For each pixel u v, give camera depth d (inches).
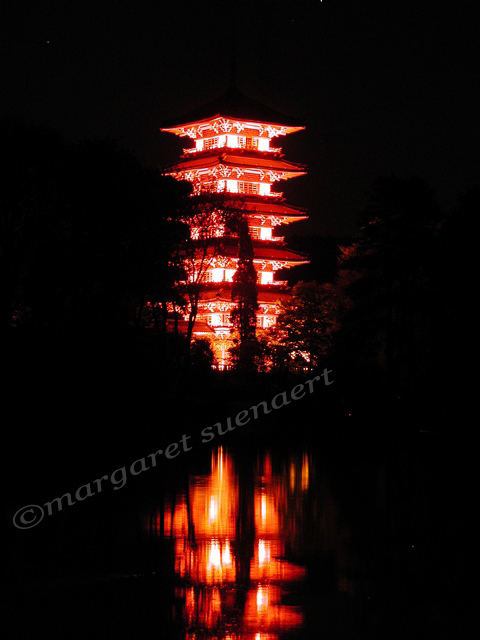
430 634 898.7
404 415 3398.1
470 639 884.0
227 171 5664.4
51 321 2915.8
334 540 1328.7
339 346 3791.8
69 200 3073.3
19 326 2891.2
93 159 3248.0
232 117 5698.8
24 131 3154.5
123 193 3213.6
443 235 3181.6
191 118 5890.8
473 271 2920.8
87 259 3075.8
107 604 996.6
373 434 3292.3
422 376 3383.4
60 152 3196.4
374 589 1056.2
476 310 2886.3
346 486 1911.9
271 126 5856.3
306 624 928.9
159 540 1328.7
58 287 2987.2
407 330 3629.4
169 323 4286.4
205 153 5748.0
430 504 1651.1
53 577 1108.5
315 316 4613.7
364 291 3762.3
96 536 1359.5
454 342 2945.4
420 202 3708.2
